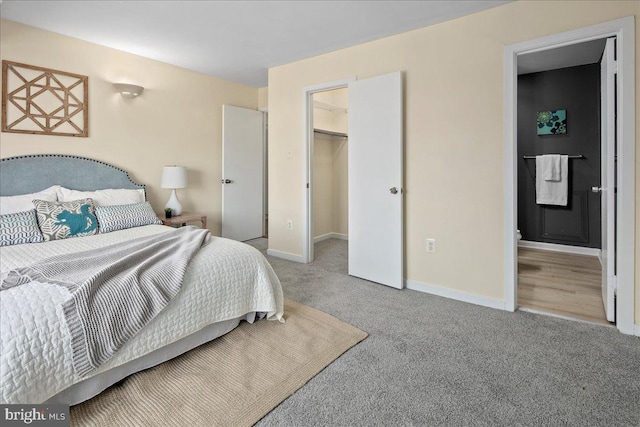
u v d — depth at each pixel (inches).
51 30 120.0
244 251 89.8
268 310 89.1
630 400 61.9
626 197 86.0
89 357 56.9
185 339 76.1
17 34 113.4
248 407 59.7
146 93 150.4
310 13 106.7
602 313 100.7
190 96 169.2
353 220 136.1
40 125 119.5
